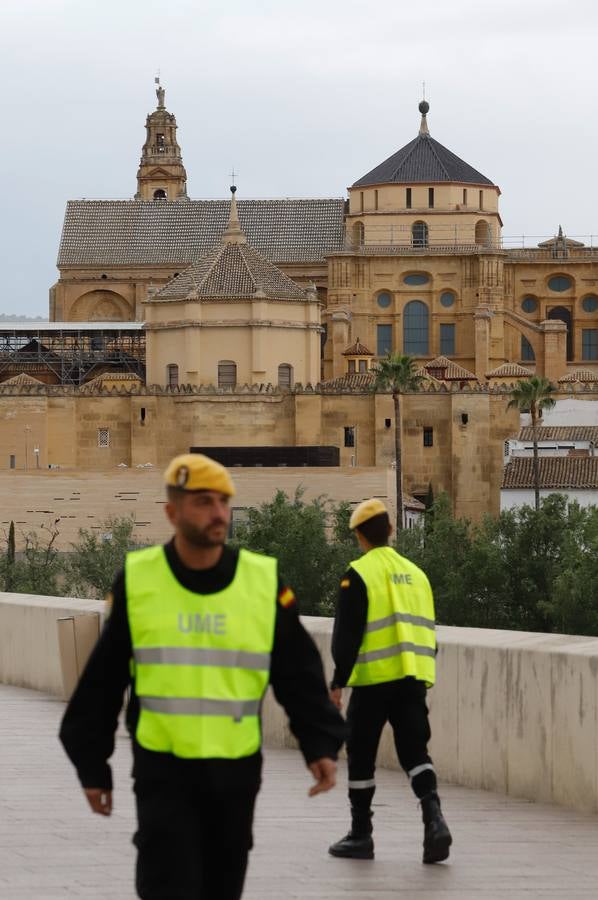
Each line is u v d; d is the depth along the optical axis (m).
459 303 189.50
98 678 9.73
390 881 13.34
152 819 9.41
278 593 9.75
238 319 166.88
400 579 14.86
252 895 12.73
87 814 16.11
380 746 20.47
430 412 163.75
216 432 164.25
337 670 14.69
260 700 9.65
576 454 151.25
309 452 138.25
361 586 14.73
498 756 18.19
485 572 89.06
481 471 163.38
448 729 19.05
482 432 163.12
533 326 187.75
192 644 9.52
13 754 20.72
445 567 92.50
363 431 164.00
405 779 19.45
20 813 16.17
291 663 9.75
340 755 20.44
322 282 198.50
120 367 186.50
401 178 194.88
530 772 17.72
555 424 165.62
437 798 14.37
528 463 143.00
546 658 17.41
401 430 163.75
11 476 131.88
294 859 14.24
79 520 131.75
